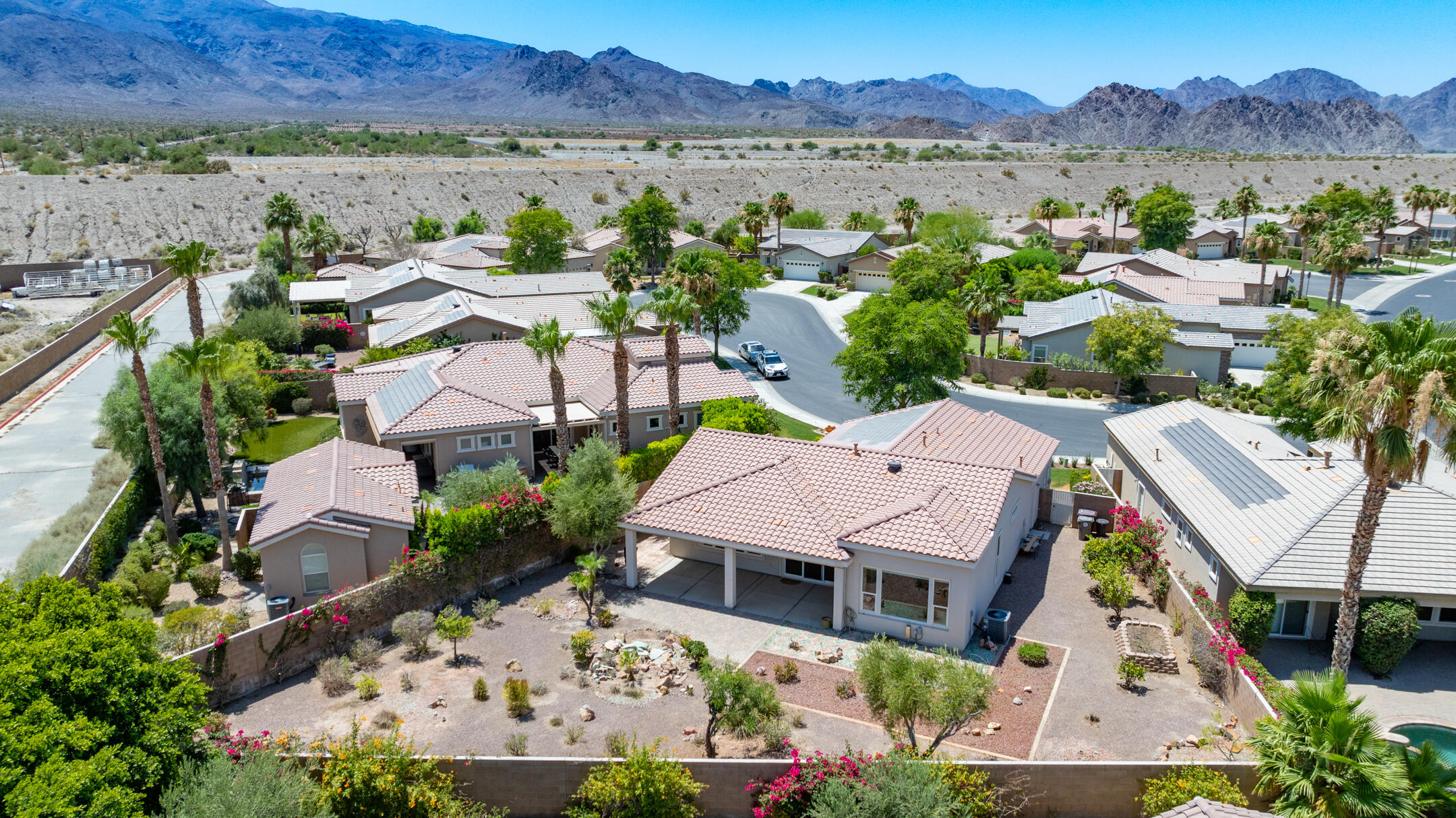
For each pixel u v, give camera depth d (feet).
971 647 90.53
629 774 63.31
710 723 72.74
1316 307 287.89
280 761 64.03
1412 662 88.12
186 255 123.34
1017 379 208.54
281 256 319.06
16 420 163.94
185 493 132.16
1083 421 181.27
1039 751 73.26
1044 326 220.02
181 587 105.40
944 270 262.06
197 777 57.67
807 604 100.68
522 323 205.57
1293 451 111.34
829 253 343.46
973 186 586.86
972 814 63.26
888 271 285.84
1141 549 105.09
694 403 149.69
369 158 592.19
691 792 65.21
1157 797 63.36
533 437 144.36
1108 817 66.44
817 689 83.35
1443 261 395.14
